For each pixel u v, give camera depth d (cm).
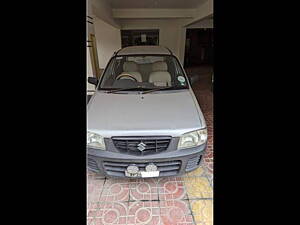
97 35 988
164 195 220
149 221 193
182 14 836
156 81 281
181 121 205
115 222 193
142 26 1102
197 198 216
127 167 200
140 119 208
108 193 223
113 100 243
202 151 207
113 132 195
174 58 317
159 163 199
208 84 720
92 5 470
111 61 311
